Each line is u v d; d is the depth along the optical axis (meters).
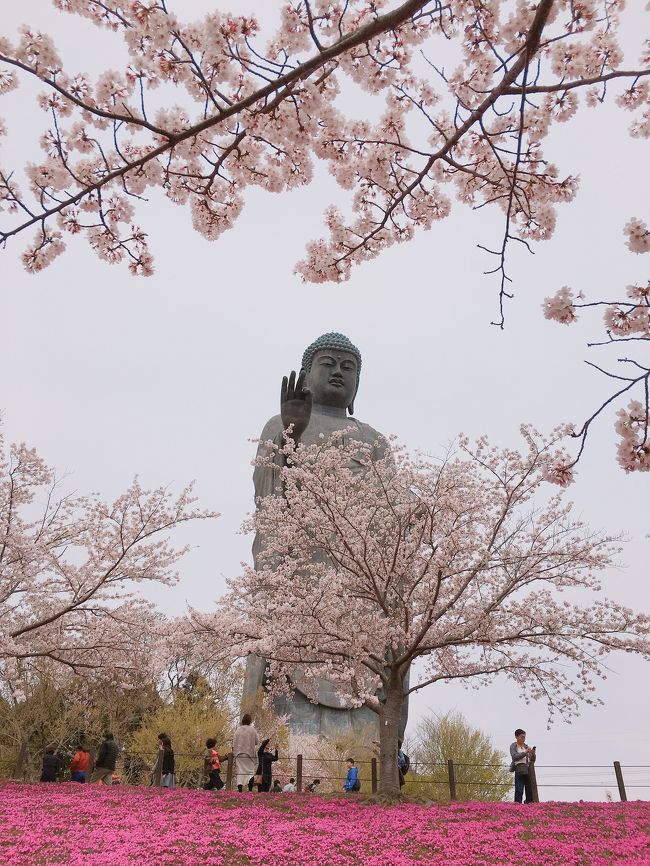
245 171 7.04
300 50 5.96
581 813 12.98
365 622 14.66
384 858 8.98
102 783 18.25
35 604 18.44
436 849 9.60
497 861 8.95
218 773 17.17
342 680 14.54
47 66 5.57
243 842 9.81
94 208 6.56
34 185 6.38
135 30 5.57
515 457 14.88
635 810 13.50
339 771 22.89
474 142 7.30
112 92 6.05
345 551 15.55
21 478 19.41
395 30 6.20
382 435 31.91
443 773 26.55
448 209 7.69
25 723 31.42
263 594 16.14
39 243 6.53
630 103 6.87
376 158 7.23
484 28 6.36
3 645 16.53
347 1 5.42
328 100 6.79
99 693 31.27
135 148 6.54
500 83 5.71
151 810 12.54
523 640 14.95
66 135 6.29
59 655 18.91
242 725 16.92
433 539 15.12
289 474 15.30
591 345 4.81
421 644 15.23
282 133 6.04
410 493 16.17
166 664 15.14
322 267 7.83
